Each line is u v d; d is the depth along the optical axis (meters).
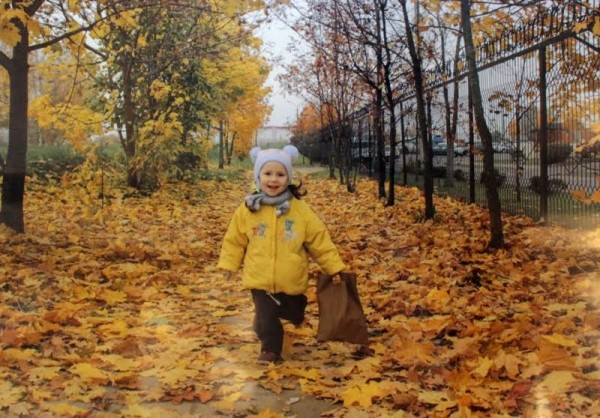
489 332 4.67
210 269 7.89
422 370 4.13
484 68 11.55
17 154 8.88
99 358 4.29
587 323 4.81
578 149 6.16
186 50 13.96
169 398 3.72
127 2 9.25
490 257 7.61
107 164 17.86
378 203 15.58
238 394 3.73
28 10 8.41
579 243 7.97
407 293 6.26
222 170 33.56
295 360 4.51
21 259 7.46
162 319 5.57
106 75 17.73
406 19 11.56
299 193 4.64
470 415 3.26
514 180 11.98
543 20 9.52
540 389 3.58
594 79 8.80
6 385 3.70
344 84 20.38
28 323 5.13
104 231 10.70
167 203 15.47
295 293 4.47
